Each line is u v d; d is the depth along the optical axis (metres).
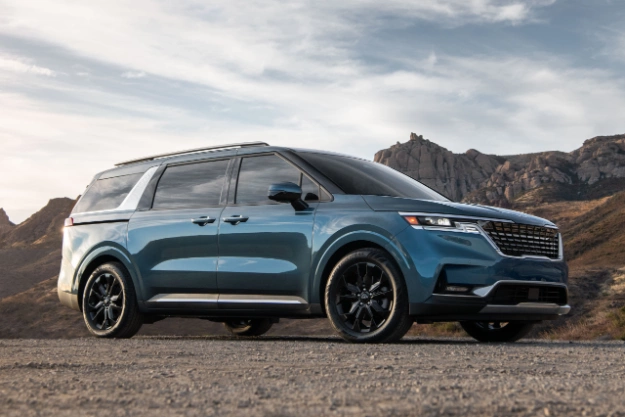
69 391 2.73
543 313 5.89
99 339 6.90
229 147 7.01
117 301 7.32
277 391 2.70
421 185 6.85
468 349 4.86
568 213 115.31
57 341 6.32
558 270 6.03
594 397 2.54
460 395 2.55
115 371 3.48
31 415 2.20
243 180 6.64
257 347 5.07
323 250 5.87
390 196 5.90
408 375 3.28
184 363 3.88
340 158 6.70
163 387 2.84
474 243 5.54
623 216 73.19
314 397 2.54
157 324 63.91
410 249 5.50
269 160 6.57
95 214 7.68
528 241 5.85
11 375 3.30
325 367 3.65
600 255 64.81
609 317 23.22
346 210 5.88
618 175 190.38
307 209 6.07
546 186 191.12
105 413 2.23
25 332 74.56
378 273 5.70
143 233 7.08
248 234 6.32
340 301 5.83
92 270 7.64
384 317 5.63
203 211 6.73
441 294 5.43
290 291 6.07
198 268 6.59
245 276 6.29
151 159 7.68
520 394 2.63
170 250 6.84
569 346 5.46
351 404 2.38
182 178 7.15
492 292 5.50
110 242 7.32
